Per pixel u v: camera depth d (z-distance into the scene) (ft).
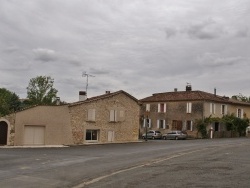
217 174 49.62
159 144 123.54
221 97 202.28
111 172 55.62
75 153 91.09
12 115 121.19
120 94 141.90
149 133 188.14
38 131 124.06
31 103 219.20
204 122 182.09
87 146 119.24
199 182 44.01
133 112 146.10
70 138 127.44
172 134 177.68
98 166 63.87
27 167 62.75
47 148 110.22
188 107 189.78
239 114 203.62
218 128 188.75
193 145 112.57
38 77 222.69
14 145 120.06
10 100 228.63
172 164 62.75
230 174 49.29
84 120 131.13
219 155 75.05
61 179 49.62
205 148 96.73
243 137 184.03
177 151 91.20
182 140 158.61
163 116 201.57
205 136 181.16
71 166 64.13
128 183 44.80
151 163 66.23
